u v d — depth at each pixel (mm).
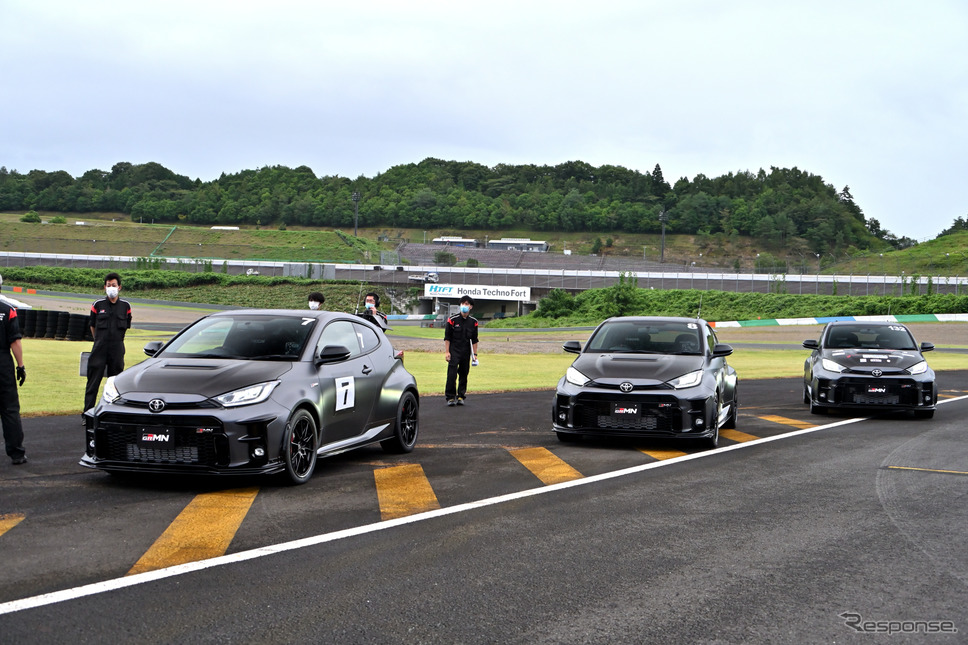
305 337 7680
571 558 4914
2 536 5098
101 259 100562
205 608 3910
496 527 5633
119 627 3637
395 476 7473
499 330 63844
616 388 9344
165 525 5473
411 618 3846
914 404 12883
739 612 4020
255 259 113250
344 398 7711
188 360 7246
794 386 19609
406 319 76625
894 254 108938
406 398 8992
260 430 6559
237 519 5688
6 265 98500
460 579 4461
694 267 120062
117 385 6844
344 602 4047
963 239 114375
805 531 5680
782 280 83500
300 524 5590
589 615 3938
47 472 7195
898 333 14648
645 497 6738
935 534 5633
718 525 5820
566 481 7355
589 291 81000
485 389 17172
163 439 6469
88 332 31484
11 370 7453
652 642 3609
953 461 8812
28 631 3549
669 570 4707
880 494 7000
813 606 4125
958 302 60438
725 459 8781
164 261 101500
